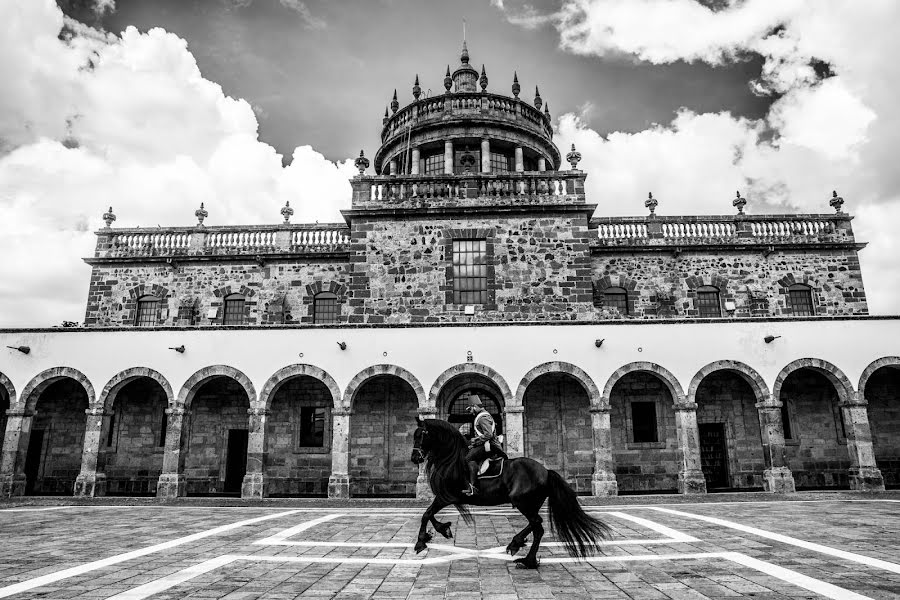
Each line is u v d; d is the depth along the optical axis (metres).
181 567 8.34
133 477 23.64
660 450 22.55
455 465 8.87
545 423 22.48
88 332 21.17
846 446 23.14
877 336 20.55
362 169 25.05
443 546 10.15
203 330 21.02
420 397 20.06
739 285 25.69
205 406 24.06
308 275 26.38
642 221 26.34
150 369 20.80
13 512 15.43
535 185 24.42
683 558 8.86
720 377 23.56
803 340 20.52
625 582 7.38
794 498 17.70
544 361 20.27
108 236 27.50
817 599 6.52
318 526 12.66
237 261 26.69
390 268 23.61
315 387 23.61
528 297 23.14
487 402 22.28
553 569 8.16
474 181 24.50
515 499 8.29
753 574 7.76
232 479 23.64
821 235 26.25
